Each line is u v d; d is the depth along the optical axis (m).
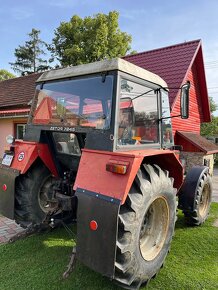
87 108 2.97
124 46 26.16
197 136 11.91
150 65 11.56
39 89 3.67
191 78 12.33
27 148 3.59
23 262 3.20
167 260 3.35
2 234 4.01
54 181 3.72
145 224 3.03
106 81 2.81
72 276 2.93
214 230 4.34
